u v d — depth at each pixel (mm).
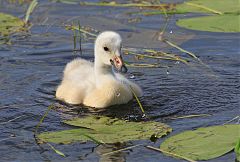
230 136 11594
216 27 16953
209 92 14117
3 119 13016
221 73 15125
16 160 11344
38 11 19297
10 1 20359
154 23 18234
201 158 10922
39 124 12703
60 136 11930
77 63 15188
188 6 18875
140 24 18156
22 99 14023
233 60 15836
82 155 11406
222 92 14109
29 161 11289
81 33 17672
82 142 11797
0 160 11352
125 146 11609
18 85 14766
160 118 12953
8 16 18875
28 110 13438
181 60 15922
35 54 16500
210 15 18547
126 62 15969
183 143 11438
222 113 13047
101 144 11664
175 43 16906
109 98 13719
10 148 11766
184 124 12555
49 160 11297
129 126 12391
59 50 16750
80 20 18531
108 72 14203
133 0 19984
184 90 14281
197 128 12328
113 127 12359
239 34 17406
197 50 16484
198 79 14820
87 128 12336
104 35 14086
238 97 13836
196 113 13125
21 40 17328
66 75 14867
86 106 13781
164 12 18531
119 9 19344
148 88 14500
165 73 15250
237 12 18000
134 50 16562
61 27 18156
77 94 14023
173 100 13805
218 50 16453
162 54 16281
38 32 17859
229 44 16766
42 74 15391
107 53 14000
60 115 13258
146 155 11312
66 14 19016
